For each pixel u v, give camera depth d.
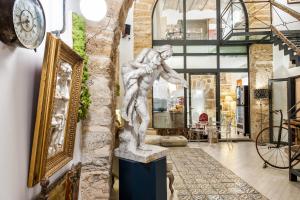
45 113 1.15
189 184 4.07
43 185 1.16
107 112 2.18
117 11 2.21
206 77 8.70
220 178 4.39
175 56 8.60
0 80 0.95
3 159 0.98
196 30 8.79
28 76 1.19
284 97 7.52
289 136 4.32
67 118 1.56
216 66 8.62
